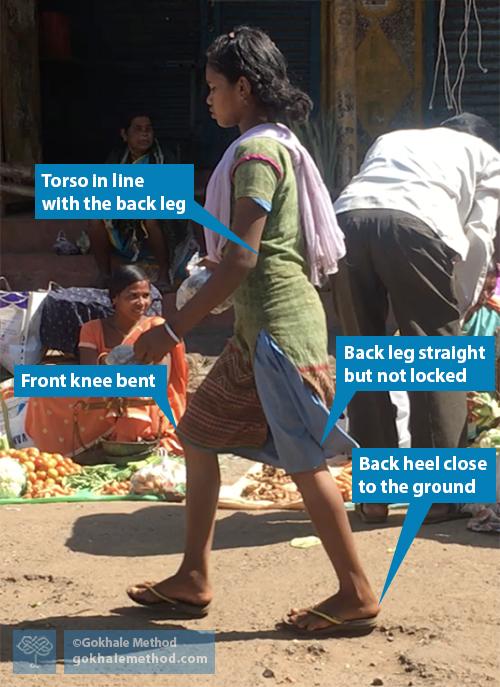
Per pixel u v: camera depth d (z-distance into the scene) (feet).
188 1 44.80
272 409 12.92
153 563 15.94
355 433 17.53
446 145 18.16
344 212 17.49
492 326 22.27
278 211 12.99
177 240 34.06
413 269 17.01
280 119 13.43
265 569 15.46
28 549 16.53
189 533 13.76
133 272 22.56
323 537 13.19
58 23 42.75
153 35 45.14
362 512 17.53
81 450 22.52
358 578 13.20
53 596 14.65
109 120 45.93
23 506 19.13
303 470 13.01
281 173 12.91
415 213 17.17
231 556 16.10
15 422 23.11
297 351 12.91
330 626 13.16
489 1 39.73
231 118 13.44
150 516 18.31
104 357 22.62
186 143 44.86
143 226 33.37
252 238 12.64
